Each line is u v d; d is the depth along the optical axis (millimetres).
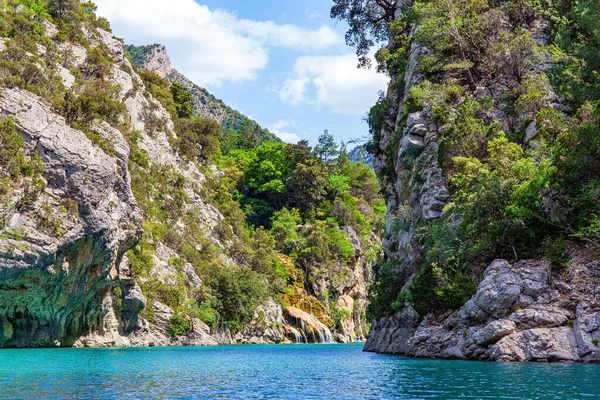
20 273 41875
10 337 46844
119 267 55844
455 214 38250
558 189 32875
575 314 26094
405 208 49344
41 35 72250
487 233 32969
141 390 18438
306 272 100000
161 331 63594
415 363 27969
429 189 44000
